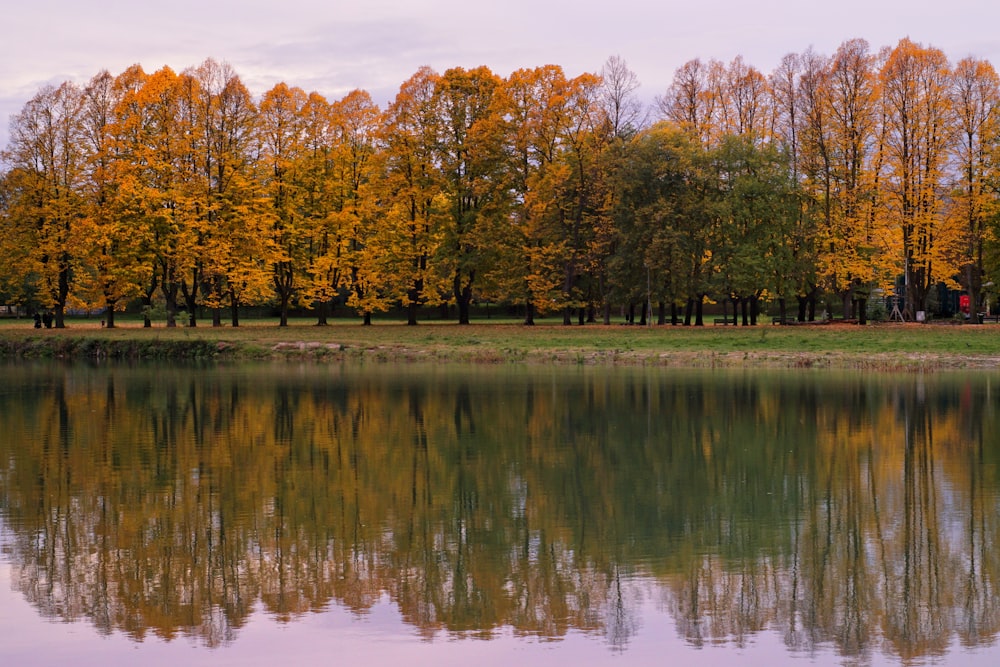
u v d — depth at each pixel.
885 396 34.19
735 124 65.31
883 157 58.91
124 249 59.06
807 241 58.75
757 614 13.22
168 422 28.81
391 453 23.81
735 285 57.38
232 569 14.95
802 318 64.75
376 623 12.89
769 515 17.97
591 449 24.30
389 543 16.27
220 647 12.12
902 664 11.70
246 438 25.97
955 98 58.44
